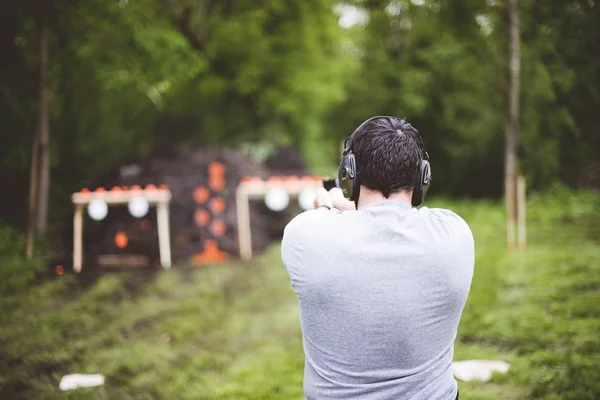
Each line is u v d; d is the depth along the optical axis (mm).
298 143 14156
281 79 14047
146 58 7578
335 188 1616
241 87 13453
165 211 7094
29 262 6406
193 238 7742
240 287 5949
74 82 7918
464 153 14328
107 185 8000
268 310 5191
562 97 7566
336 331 1348
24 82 7371
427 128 15164
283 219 8727
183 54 7887
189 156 8297
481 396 3236
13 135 7488
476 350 4000
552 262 6340
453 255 1353
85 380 3674
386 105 15648
